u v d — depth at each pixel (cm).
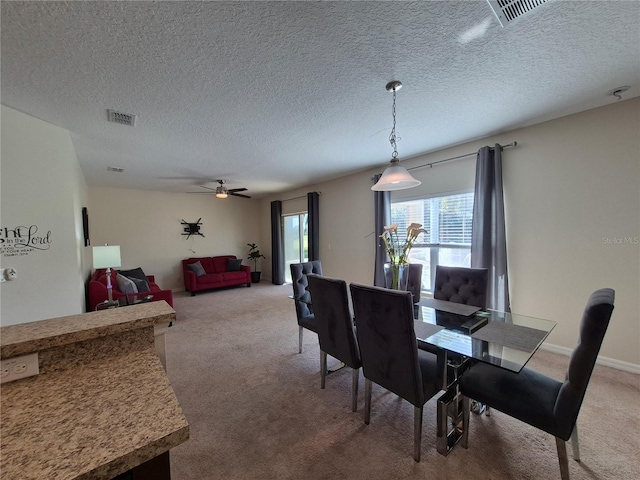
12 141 219
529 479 136
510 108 244
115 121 250
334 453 155
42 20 132
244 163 409
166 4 126
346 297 189
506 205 300
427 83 201
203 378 240
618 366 239
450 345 157
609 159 240
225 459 152
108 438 59
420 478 138
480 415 186
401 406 200
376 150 356
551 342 275
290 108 235
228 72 182
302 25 142
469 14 137
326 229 555
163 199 646
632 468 141
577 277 259
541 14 138
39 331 86
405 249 209
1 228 212
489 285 301
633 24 145
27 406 69
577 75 194
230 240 752
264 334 348
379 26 144
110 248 326
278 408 197
